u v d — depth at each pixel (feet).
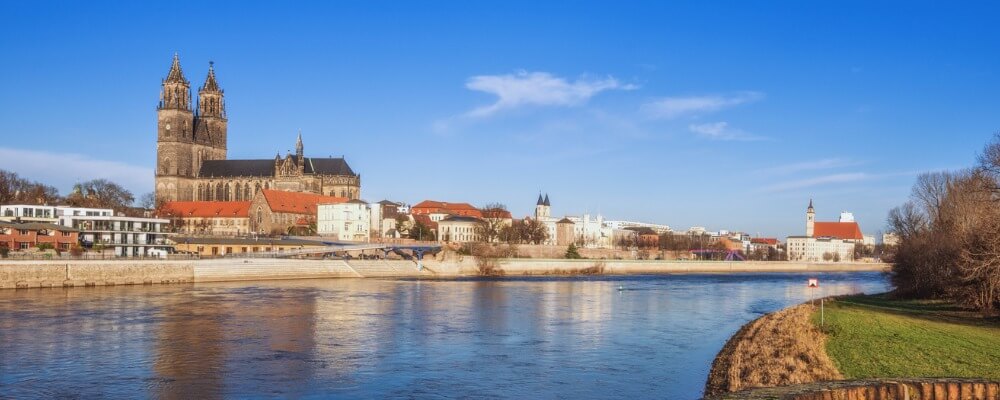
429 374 219.82
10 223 650.43
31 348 252.83
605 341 281.95
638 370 226.58
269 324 318.45
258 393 195.31
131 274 544.21
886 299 449.48
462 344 272.10
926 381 131.85
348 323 326.24
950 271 380.58
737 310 411.34
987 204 380.58
